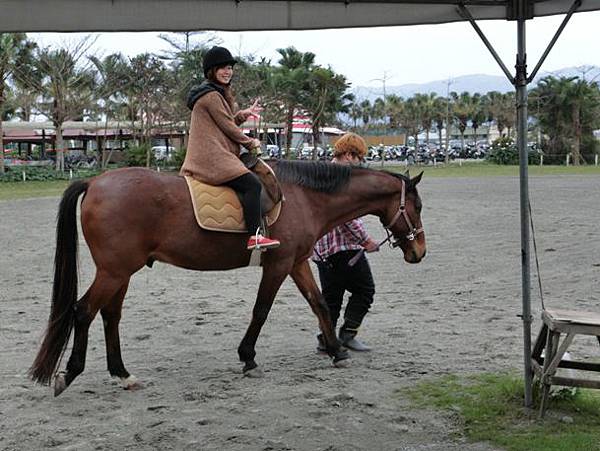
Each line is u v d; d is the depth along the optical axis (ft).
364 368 20.84
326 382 19.58
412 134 256.73
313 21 17.22
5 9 16.10
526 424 16.17
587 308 27.86
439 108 250.57
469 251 43.16
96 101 145.28
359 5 17.20
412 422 16.55
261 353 22.62
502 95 262.06
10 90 141.38
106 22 16.40
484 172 139.54
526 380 17.07
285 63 162.91
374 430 16.11
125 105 159.63
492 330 25.00
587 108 181.37
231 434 15.87
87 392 18.85
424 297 30.81
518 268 37.29
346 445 15.26
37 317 27.68
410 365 21.01
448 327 25.53
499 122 257.96
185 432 16.03
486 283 33.63
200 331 25.43
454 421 16.55
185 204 18.56
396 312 28.07
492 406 17.24
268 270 19.84
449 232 51.85
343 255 22.06
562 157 183.21
